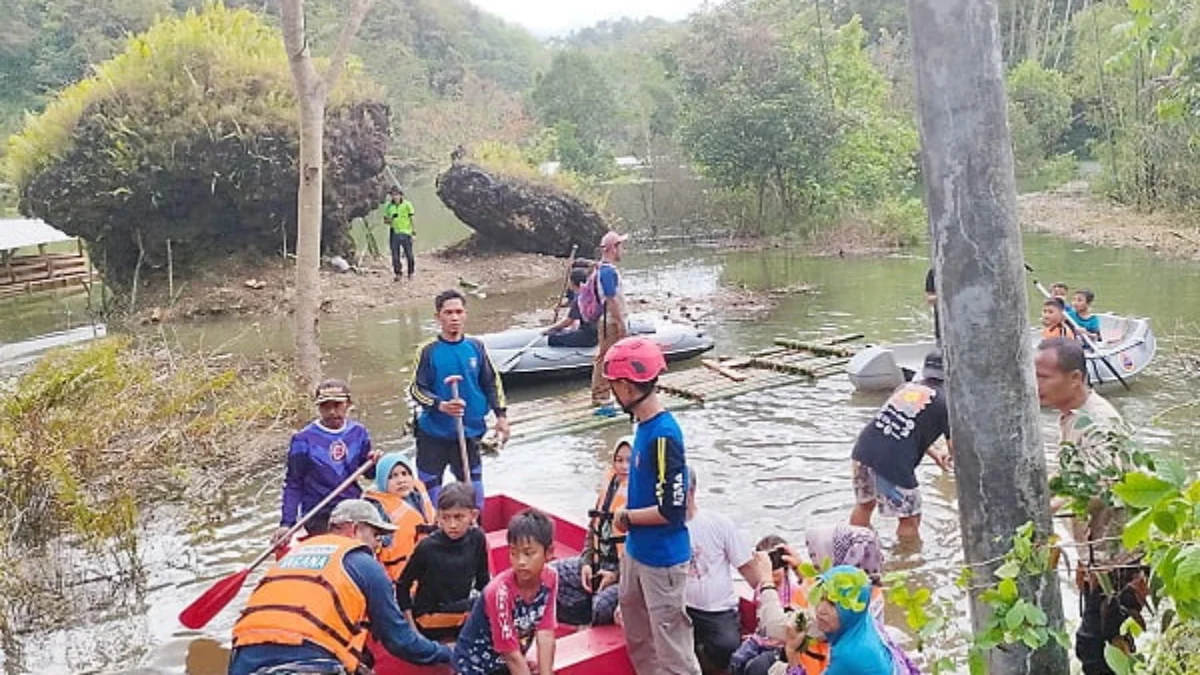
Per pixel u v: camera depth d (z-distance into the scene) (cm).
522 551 384
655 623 385
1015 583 221
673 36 2852
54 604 558
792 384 980
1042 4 4081
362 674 388
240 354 1264
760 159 2138
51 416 627
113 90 1708
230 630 526
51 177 1686
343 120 1838
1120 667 235
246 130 1698
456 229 2620
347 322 1445
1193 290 1373
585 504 695
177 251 1738
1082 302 957
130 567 602
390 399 1001
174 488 718
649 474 374
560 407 935
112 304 1656
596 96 3781
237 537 656
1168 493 187
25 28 4481
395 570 480
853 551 363
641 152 3047
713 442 809
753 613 439
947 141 213
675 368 1079
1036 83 3366
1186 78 416
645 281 1703
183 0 4675
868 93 2427
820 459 755
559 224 1928
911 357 999
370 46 5012
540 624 397
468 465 613
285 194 1738
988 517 224
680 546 382
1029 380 221
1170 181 2127
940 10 210
